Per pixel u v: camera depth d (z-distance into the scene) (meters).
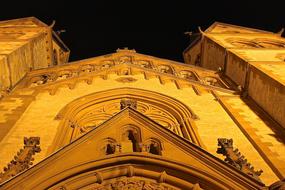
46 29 35.19
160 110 20.91
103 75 24.56
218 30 38.19
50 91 21.94
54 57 37.81
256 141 16.23
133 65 26.06
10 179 10.49
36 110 19.33
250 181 10.70
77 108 19.97
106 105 21.25
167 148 12.25
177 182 11.11
